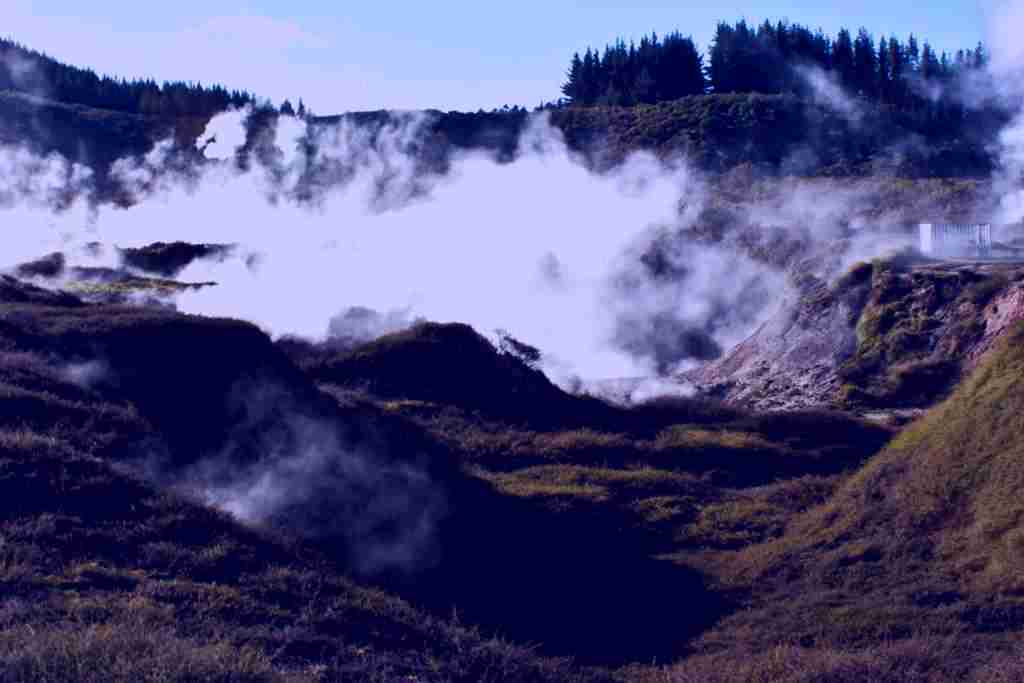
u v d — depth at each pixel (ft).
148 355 63.41
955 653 38.83
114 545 40.63
